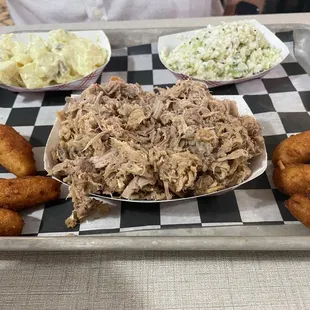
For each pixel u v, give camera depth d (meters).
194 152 0.26
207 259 0.24
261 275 0.23
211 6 0.58
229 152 0.27
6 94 0.39
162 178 0.26
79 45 0.39
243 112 0.32
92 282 0.22
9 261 0.24
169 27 0.45
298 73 0.40
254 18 0.47
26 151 0.30
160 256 0.24
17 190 0.26
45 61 0.37
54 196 0.28
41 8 0.56
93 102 0.29
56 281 0.23
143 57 0.44
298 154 0.29
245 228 0.26
